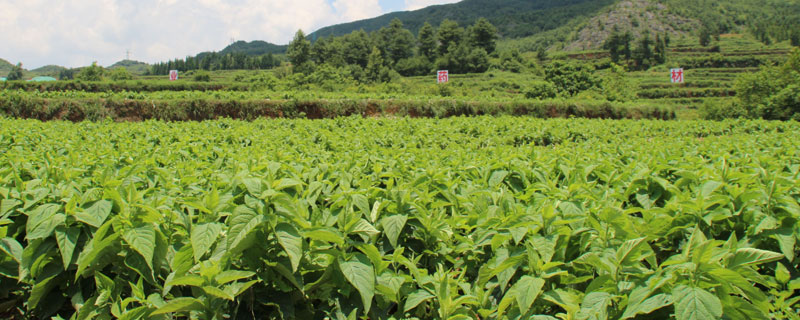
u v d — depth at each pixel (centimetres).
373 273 287
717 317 226
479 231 349
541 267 291
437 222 369
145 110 2719
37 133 1184
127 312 272
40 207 316
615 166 597
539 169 531
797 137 1509
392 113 3275
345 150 948
